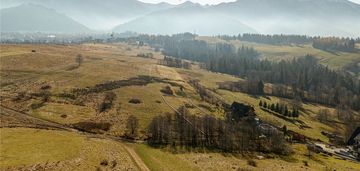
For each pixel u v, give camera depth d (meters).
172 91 196.25
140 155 101.44
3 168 69.00
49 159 77.75
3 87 166.00
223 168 97.00
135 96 171.25
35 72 194.00
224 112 174.50
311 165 113.00
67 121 133.50
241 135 132.25
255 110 199.88
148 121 140.88
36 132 104.81
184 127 131.00
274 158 117.50
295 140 156.38
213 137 128.50
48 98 155.62
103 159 84.50
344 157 138.88
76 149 89.19
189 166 95.81
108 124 134.12
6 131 101.06
